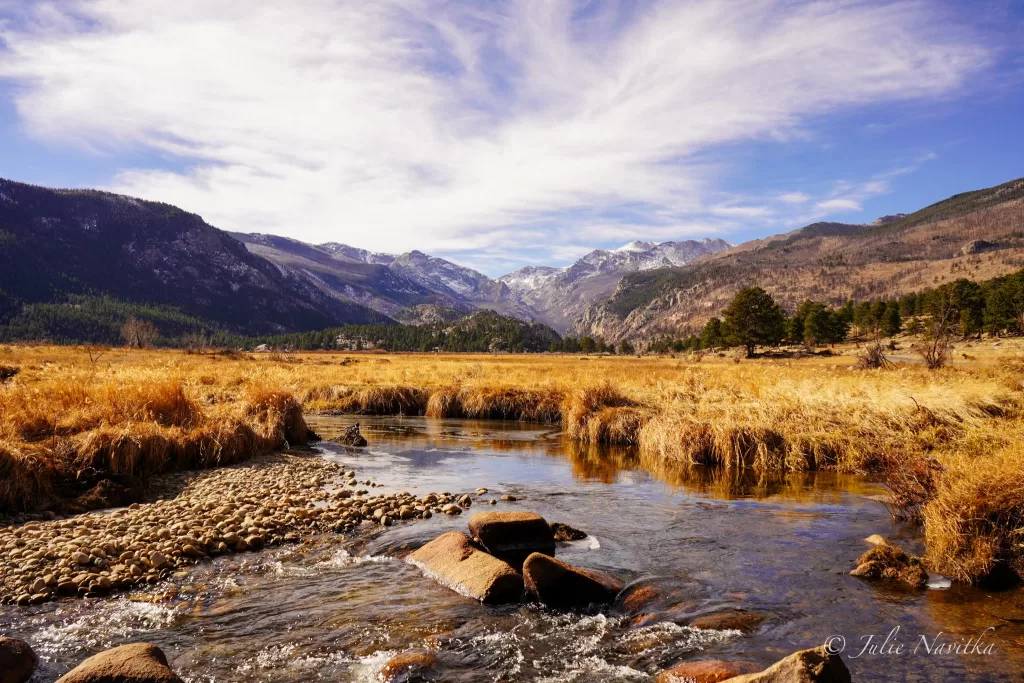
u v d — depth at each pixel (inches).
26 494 367.2
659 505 424.2
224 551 319.3
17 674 184.9
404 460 612.1
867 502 428.5
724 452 583.2
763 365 2073.1
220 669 199.0
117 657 179.9
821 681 163.2
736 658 207.2
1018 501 283.6
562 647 218.7
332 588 272.2
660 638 225.5
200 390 915.4
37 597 250.7
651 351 7470.5
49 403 508.1
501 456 639.1
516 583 264.2
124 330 4512.8
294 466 554.6
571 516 394.3
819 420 616.4
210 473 498.9
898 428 582.6
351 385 1159.0
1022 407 591.8
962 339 3560.5
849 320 5167.3
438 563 292.7
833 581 278.4
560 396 967.0
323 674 196.7
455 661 207.3
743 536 348.2
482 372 1326.3
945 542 286.0
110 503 391.2
